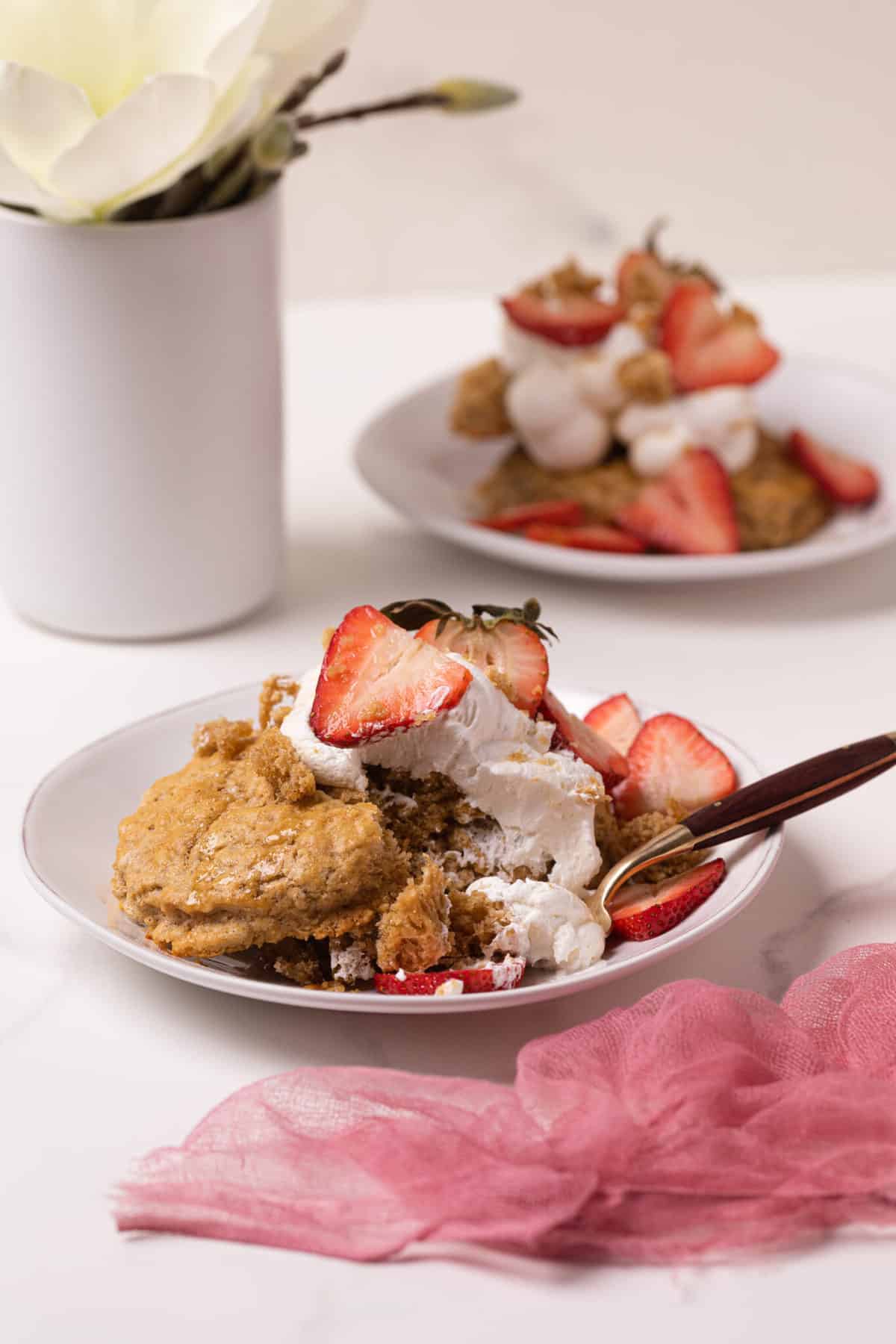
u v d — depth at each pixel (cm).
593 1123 72
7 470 94
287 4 89
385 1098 73
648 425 104
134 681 94
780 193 164
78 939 81
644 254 108
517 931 78
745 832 80
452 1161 72
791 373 110
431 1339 70
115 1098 76
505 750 79
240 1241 72
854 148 161
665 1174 72
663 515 102
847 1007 76
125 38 88
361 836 77
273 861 77
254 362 94
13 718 91
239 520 95
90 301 90
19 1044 77
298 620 98
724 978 79
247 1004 79
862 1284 71
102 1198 73
